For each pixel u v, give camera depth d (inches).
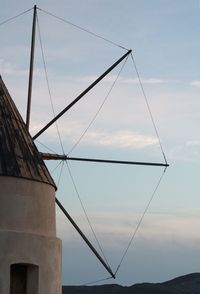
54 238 759.7
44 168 783.7
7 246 698.2
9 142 757.3
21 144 772.6
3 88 816.9
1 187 715.4
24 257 709.9
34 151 790.5
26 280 729.6
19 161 745.0
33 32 888.3
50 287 735.7
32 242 722.2
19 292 726.5
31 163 762.2
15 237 706.8
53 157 874.1
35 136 890.1
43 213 753.0
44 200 758.5
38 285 719.1
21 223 720.3
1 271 687.7
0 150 739.4
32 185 743.1
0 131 761.6
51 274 741.3
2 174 717.9
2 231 699.4
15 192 723.4
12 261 697.6
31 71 880.9
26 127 828.6
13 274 727.7
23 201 728.3
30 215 732.0
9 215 713.0
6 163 729.0
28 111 872.9
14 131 778.8
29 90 877.8
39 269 724.7
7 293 685.3
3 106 792.3
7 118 784.3
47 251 740.0
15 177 726.5
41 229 744.3
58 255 765.3
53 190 788.0
